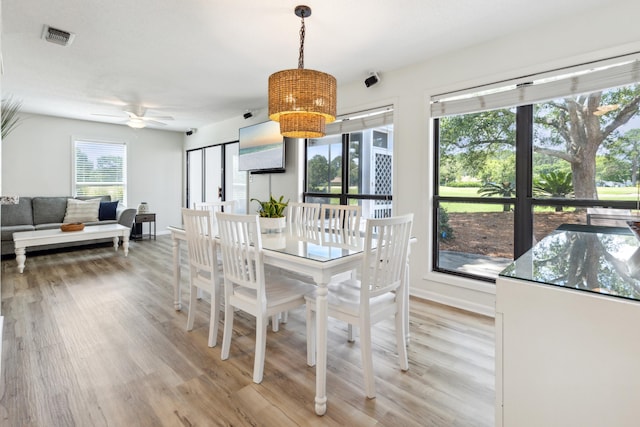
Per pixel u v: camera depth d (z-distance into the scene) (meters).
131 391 1.78
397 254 1.93
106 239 5.90
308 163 4.64
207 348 2.27
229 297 2.12
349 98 3.86
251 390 1.80
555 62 2.46
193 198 7.30
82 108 5.14
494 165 2.91
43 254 5.18
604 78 2.27
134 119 4.86
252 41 2.81
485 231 2.96
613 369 0.86
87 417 1.58
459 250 3.13
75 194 6.04
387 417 1.60
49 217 5.56
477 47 2.85
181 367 2.02
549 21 2.47
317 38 2.74
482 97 2.82
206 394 1.76
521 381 1.00
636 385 0.83
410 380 1.90
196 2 2.23
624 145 2.29
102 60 3.23
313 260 1.74
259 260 1.87
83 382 1.85
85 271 4.21
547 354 0.95
